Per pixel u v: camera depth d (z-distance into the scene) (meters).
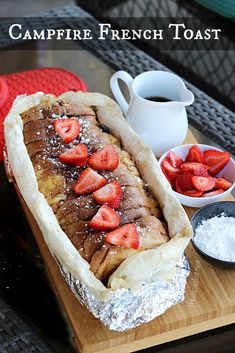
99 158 1.01
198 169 1.06
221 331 0.95
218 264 0.97
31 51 1.33
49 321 0.93
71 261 0.90
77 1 1.49
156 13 1.50
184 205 1.06
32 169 1.01
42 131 1.06
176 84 1.12
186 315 0.93
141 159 1.03
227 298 0.95
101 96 1.13
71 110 1.10
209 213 1.03
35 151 1.04
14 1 2.10
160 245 0.92
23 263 0.99
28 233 1.03
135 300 0.89
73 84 1.25
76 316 0.92
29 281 0.97
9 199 1.08
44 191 1.00
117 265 0.91
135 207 0.96
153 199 0.99
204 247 0.98
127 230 0.91
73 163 1.01
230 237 0.99
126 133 1.07
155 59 1.38
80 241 0.93
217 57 1.41
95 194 0.96
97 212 0.93
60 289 0.95
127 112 1.13
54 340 0.91
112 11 1.47
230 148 1.15
